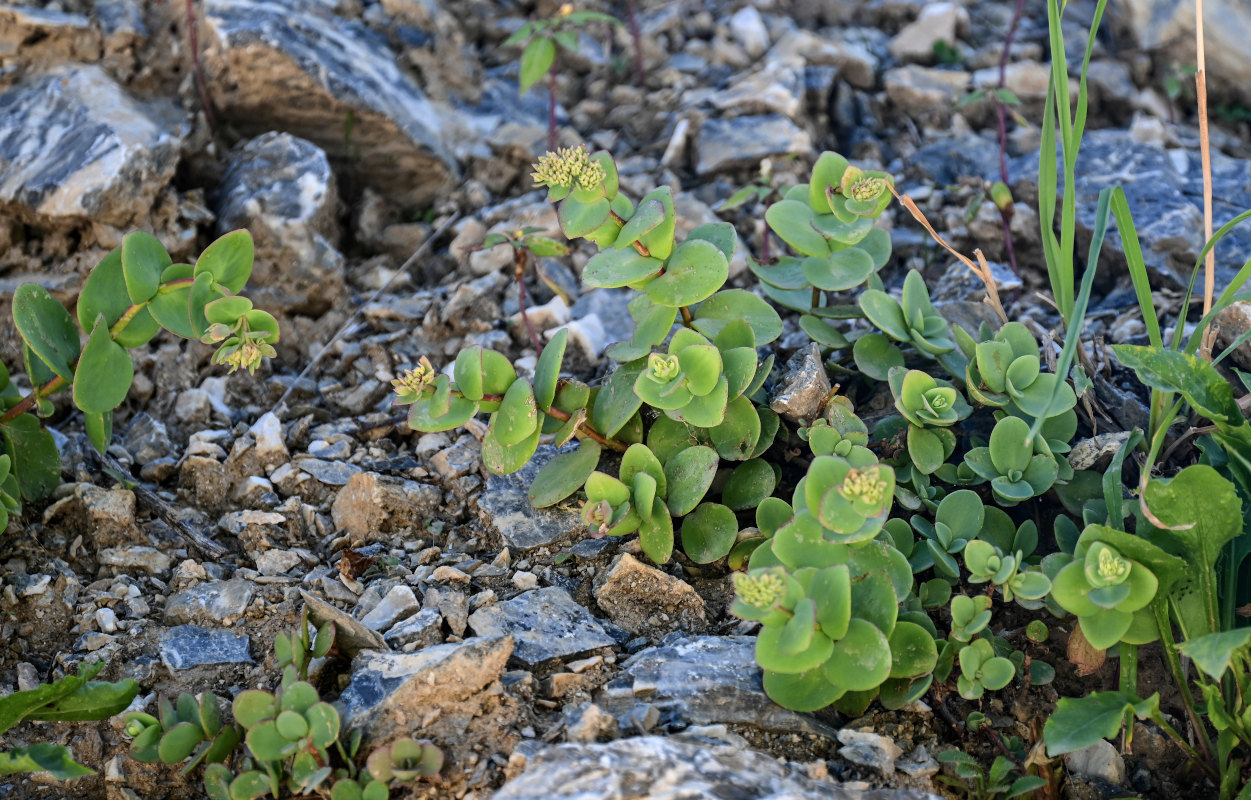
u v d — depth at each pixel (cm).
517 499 64
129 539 64
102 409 63
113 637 61
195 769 59
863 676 57
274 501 65
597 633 60
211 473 66
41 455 65
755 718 58
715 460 61
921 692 58
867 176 63
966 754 58
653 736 57
